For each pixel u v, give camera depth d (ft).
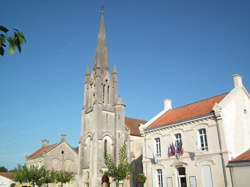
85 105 180.34
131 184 150.00
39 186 158.10
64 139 192.54
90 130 168.86
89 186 151.84
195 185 93.91
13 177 185.06
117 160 159.12
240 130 96.43
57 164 181.98
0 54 19.52
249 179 79.66
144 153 117.50
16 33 19.80
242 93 104.06
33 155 208.85
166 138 109.09
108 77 184.03
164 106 134.21
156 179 109.50
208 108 101.30
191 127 100.37
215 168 89.30
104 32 202.59
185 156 99.55
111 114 174.19
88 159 165.17
